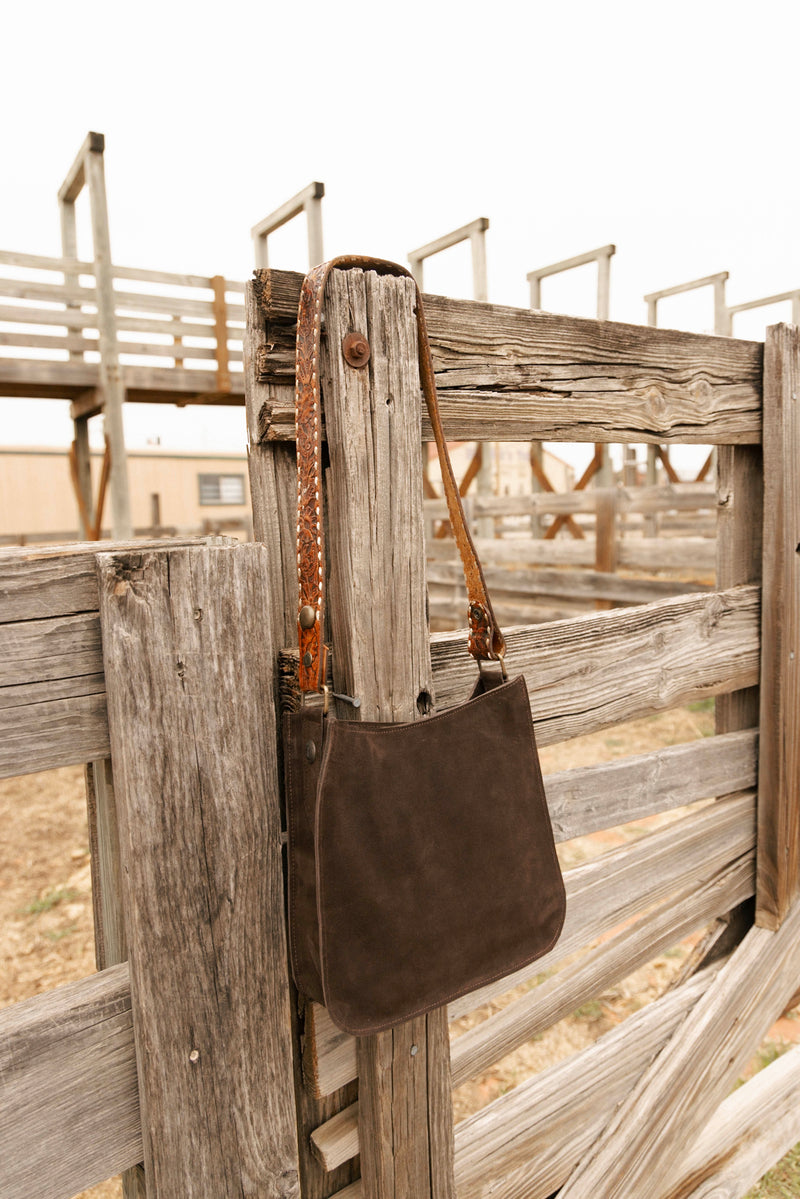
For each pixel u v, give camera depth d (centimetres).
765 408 189
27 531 1516
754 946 208
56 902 351
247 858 100
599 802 169
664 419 167
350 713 113
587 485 732
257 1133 105
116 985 96
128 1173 125
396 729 102
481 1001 148
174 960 95
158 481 1692
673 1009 192
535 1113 162
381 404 110
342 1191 134
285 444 112
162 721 91
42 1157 91
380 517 111
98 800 119
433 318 124
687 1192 183
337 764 95
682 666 179
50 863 395
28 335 568
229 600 96
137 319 605
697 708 663
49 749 87
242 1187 105
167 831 93
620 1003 280
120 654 87
